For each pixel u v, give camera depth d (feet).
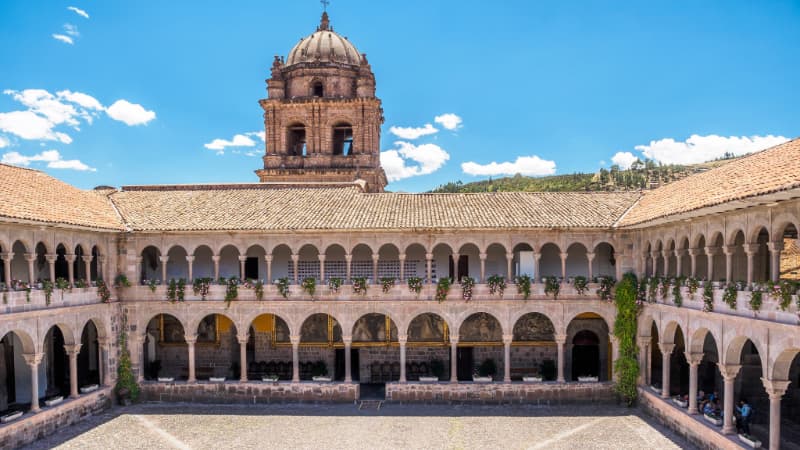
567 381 113.19
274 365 128.47
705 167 487.61
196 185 145.89
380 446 87.25
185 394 113.60
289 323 112.78
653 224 94.58
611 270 119.96
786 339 66.13
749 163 88.02
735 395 102.01
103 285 108.37
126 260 113.39
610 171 501.97
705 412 86.07
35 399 91.09
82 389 104.47
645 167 519.60
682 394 108.06
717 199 76.54
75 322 100.27
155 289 113.60
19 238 88.48
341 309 112.37
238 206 121.39
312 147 160.15
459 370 128.67
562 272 111.75
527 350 126.31
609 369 119.24
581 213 115.14
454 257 111.96
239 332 113.09
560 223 109.81
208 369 129.18
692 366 89.45
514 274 120.98
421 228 108.37
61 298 96.48
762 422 95.35
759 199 65.51
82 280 104.22
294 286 112.68
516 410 106.52
